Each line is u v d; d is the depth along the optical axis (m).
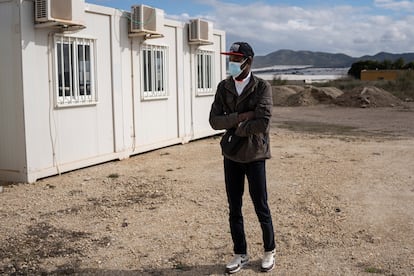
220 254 5.30
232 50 4.60
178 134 12.97
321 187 8.29
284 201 7.41
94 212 6.84
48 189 8.06
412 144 13.48
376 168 9.94
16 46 8.14
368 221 6.45
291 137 15.11
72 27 8.77
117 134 10.58
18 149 8.39
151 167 10.03
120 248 5.49
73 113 9.35
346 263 5.03
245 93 4.57
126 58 10.80
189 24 13.05
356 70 84.00
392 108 27.67
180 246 5.55
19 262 5.08
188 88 13.27
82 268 4.95
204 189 8.16
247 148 4.62
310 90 32.34
